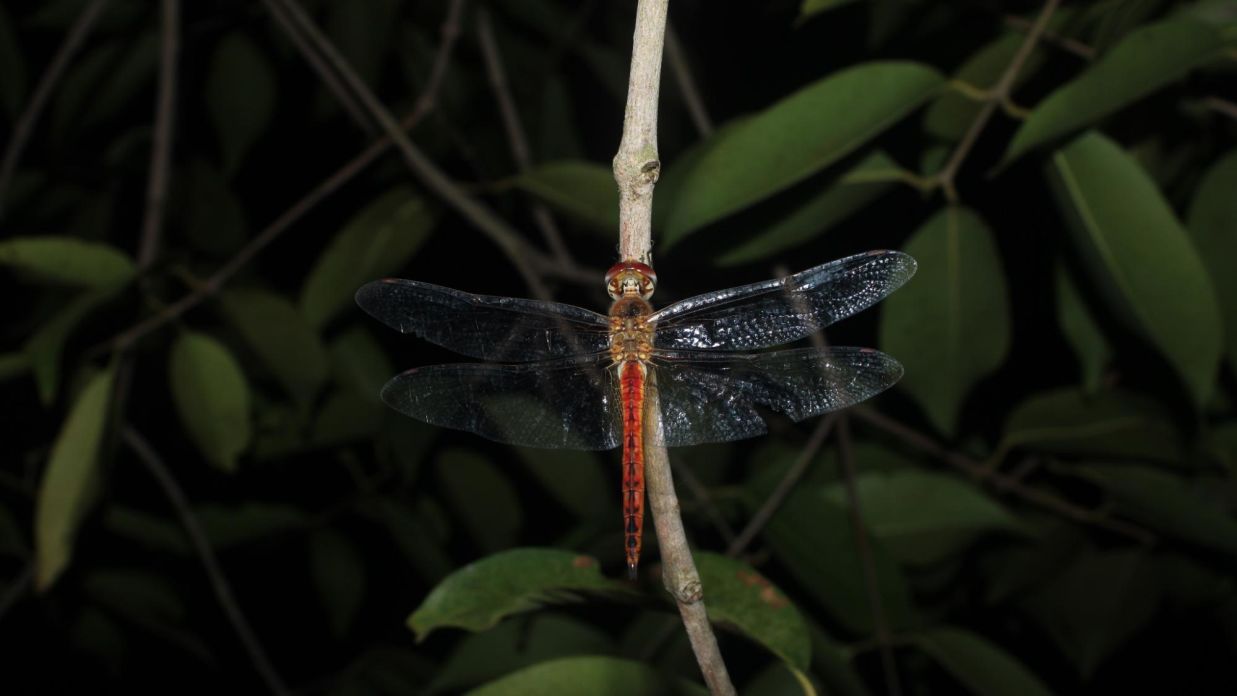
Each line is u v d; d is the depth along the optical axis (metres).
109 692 0.88
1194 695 0.75
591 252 0.78
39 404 0.72
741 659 0.69
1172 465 0.68
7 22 0.75
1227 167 0.64
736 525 0.69
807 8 0.61
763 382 0.61
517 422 0.61
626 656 0.64
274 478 0.75
